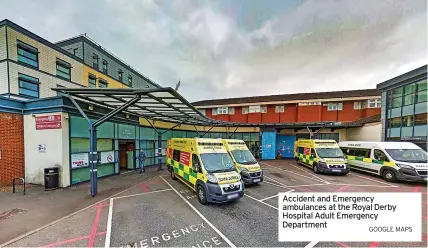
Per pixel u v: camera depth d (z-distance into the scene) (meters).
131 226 5.63
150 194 8.73
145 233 5.24
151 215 6.41
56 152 9.52
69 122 9.82
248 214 6.56
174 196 8.45
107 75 26.69
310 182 11.31
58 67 20.03
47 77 18.83
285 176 13.12
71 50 23.97
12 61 16.06
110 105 10.65
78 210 6.77
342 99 24.33
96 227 5.57
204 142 8.71
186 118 15.59
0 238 4.93
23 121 10.20
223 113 29.50
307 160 15.70
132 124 14.80
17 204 7.27
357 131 21.02
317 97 26.36
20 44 16.59
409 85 15.77
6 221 5.88
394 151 11.80
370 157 12.92
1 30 15.86
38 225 5.65
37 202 7.51
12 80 16.02
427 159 11.19
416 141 14.97
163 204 7.45
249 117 28.06
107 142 12.46
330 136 23.70
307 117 25.53
